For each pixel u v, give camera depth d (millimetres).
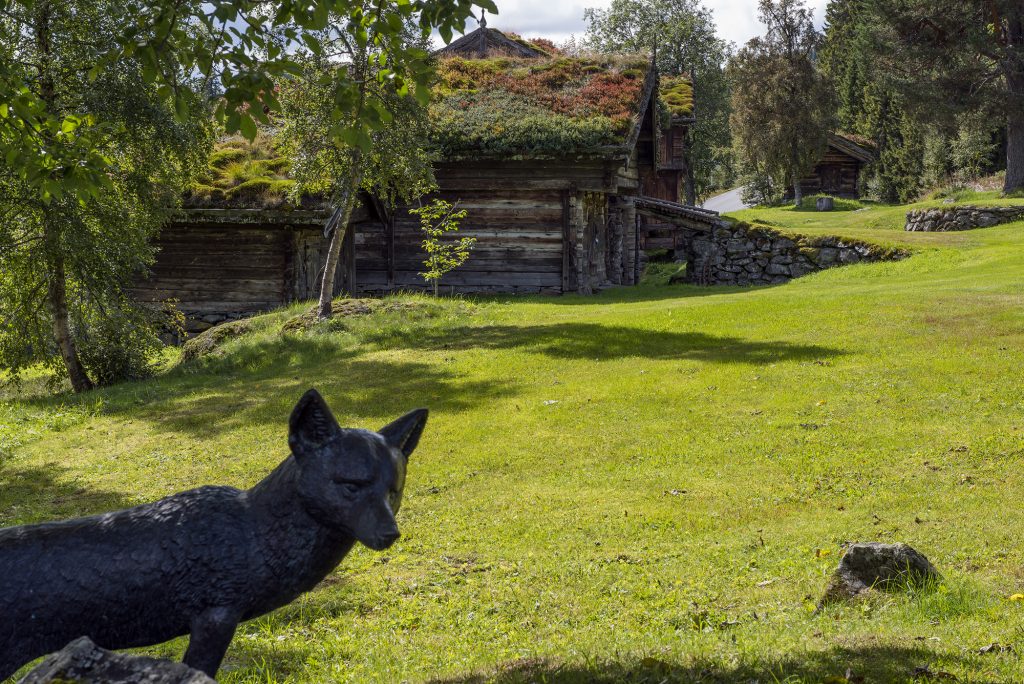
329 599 8289
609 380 16703
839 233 35906
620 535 9828
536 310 25109
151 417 17109
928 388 14555
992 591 7031
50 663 3244
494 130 30750
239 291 29688
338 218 27141
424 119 23359
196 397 18422
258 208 28094
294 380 18844
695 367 17016
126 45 7344
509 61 36531
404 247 32188
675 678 5379
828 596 7145
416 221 32031
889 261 32375
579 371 17531
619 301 29281
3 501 12508
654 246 50250
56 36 19438
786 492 10922
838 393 14773
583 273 32000
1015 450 11570
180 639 7488
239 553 3883
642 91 34031
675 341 19297
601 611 7574
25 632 3779
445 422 14984
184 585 3865
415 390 17031
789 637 6145
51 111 19250
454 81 34562
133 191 21047
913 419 13227
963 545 8555
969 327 18047
